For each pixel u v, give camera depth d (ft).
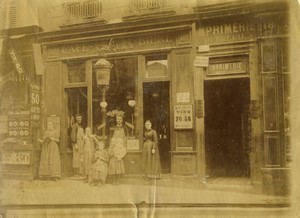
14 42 28.71
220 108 25.88
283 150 24.70
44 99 28.25
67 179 27.37
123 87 27.43
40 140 27.99
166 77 26.89
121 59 27.63
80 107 27.86
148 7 27.37
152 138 26.61
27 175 27.76
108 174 26.84
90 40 28.04
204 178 25.61
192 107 26.27
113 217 26.35
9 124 28.32
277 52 25.18
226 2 26.17
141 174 26.48
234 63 25.89
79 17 28.22
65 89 28.14
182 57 26.71
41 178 27.61
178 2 26.94
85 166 27.25
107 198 26.63
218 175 25.46
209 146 25.81
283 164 24.64
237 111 25.59
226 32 26.12
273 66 25.14
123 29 27.63
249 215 24.80
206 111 26.05
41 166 27.71
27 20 28.71
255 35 25.59
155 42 27.20
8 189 27.73
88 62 27.99
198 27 26.58
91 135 27.48
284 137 24.73
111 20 27.78
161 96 26.89
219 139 25.72
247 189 24.98
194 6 26.66
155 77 27.07
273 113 24.98
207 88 26.20
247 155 25.20
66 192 27.20
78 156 27.43
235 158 25.38
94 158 27.20
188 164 25.94
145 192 26.22
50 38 28.45
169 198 25.91
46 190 27.37
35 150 27.94
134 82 27.35
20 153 27.99
